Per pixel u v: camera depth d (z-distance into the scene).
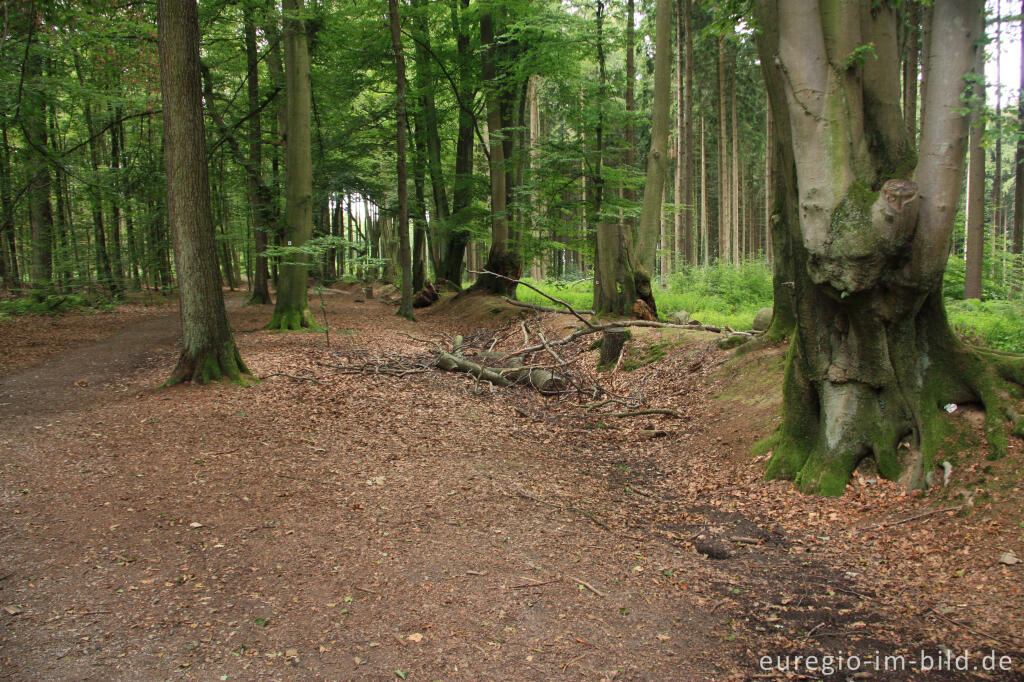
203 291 9.23
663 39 14.44
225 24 20.39
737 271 21.98
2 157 17.44
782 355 9.02
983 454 5.43
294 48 15.96
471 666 3.53
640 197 23.38
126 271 27.12
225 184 22.92
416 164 26.03
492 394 10.95
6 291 23.36
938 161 5.37
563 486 6.82
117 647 3.53
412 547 4.93
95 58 17.77
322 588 4.27
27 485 5.73
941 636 3.78
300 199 16.73
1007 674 3.38
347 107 25.73
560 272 31.64
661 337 12.24
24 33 14.11
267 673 3.39
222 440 7.19
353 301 29.02
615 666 3.58
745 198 36.75
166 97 8.83
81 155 18.22
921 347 6.08
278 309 17.31
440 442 7.96
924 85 5.48
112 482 5.89
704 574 4.80
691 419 8.97
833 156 5.69
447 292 25.91
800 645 3.81
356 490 6.12
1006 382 5.70
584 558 4.97
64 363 11.91
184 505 5.46
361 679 3.37
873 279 5.68
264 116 22.27
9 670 3.28
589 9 17.97
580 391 11.37
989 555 4.41
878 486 5.96
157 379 10.21
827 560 4.93
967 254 16.03
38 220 21.56
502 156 22.16
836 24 5.55
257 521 5.23
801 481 6.39
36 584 4.10
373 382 10.70
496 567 4.70
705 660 3.67
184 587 4.17
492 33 21.78
